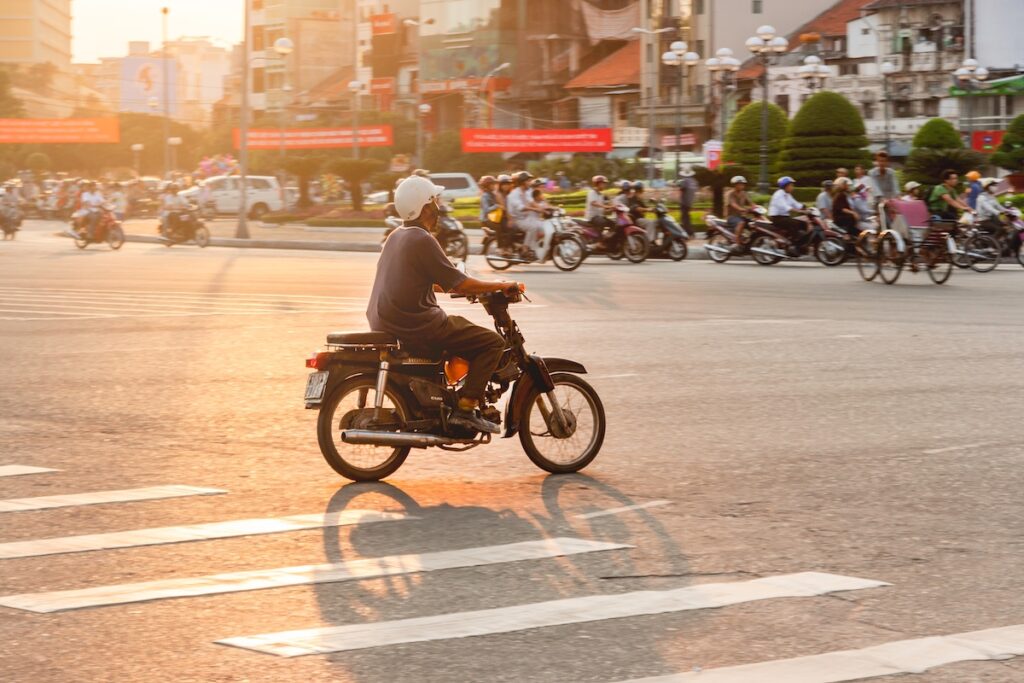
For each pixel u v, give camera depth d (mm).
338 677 6809
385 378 11742
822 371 18875
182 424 14867
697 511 10695
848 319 26062
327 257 50812
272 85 196375
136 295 32594
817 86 100500
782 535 9883
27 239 69438
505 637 7465
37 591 8391
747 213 44094
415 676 6816
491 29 142750
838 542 9672
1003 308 28250
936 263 35000
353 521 10359
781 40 66875
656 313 27422
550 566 9031
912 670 6918
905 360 20031
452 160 126375
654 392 16984
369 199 94812
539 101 142750
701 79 122812
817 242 43219
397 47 168375
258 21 198875
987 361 19875
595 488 11617
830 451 13148
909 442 13586
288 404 16234
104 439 13969
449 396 11906
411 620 7777
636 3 144125
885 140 114812
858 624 7719
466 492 11492
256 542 9680
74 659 7098
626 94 132750
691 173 55062
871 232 35969
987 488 11477
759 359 20219
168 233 61156
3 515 10516
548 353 20922
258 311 28250
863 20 119938
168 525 10203
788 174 75500
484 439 12125
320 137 101812
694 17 124375
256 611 7973
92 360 20469
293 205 94562
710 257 47125
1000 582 8617
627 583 8602
